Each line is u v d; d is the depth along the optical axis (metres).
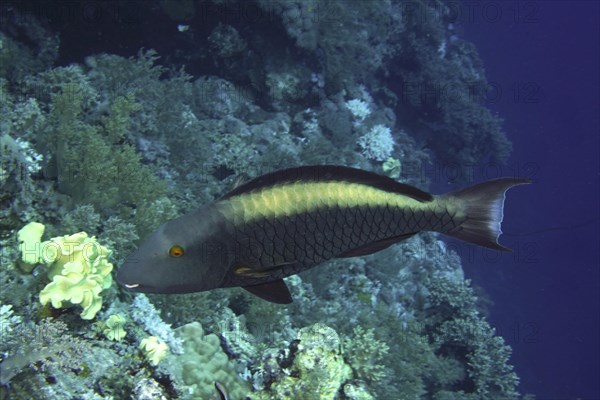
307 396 5.49
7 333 3.56
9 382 3.37
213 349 5.30
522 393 23.55
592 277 34.88
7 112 5.86
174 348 4.88
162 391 4.30
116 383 4.00
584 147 54.69
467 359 11.11
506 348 11.31
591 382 27.36
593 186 49.56
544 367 27.00
